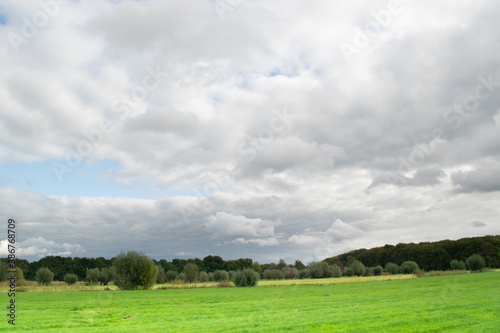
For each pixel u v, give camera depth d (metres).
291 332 16.00
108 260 145.25
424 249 153.75
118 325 21.73
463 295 32.12
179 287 71.00
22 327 21.22
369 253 182.12
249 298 42.53
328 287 62.47
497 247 130.25
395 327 16.12
